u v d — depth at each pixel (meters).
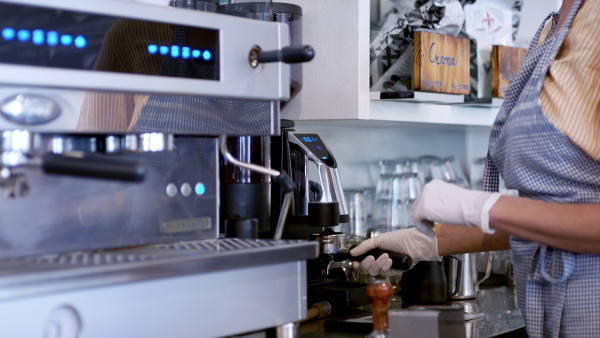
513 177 1.31
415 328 1.15
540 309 1.31
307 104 1.80
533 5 2.31
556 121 1.21
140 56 0.95
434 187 1.31
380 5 1.94
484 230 1.23
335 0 1.73
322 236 1.55
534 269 1.32
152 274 0.88
